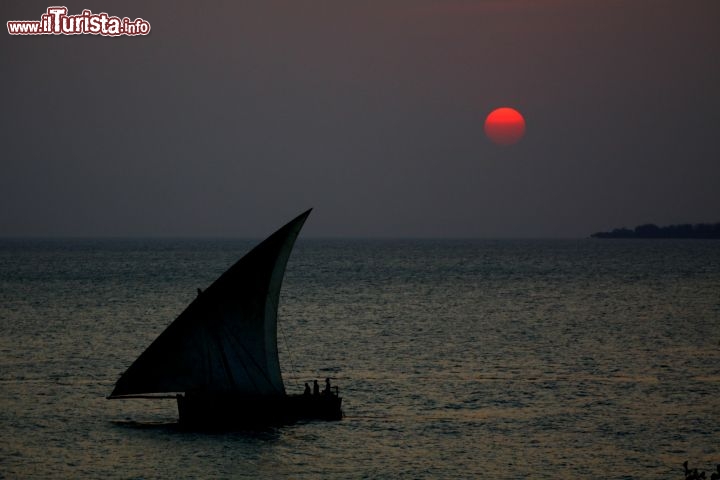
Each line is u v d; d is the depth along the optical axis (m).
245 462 143.38
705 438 159.00
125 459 144.75
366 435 159.12
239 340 164.00
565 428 165.50
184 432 160.38
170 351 161.25
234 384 163.75
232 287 162.00
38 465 142.00
